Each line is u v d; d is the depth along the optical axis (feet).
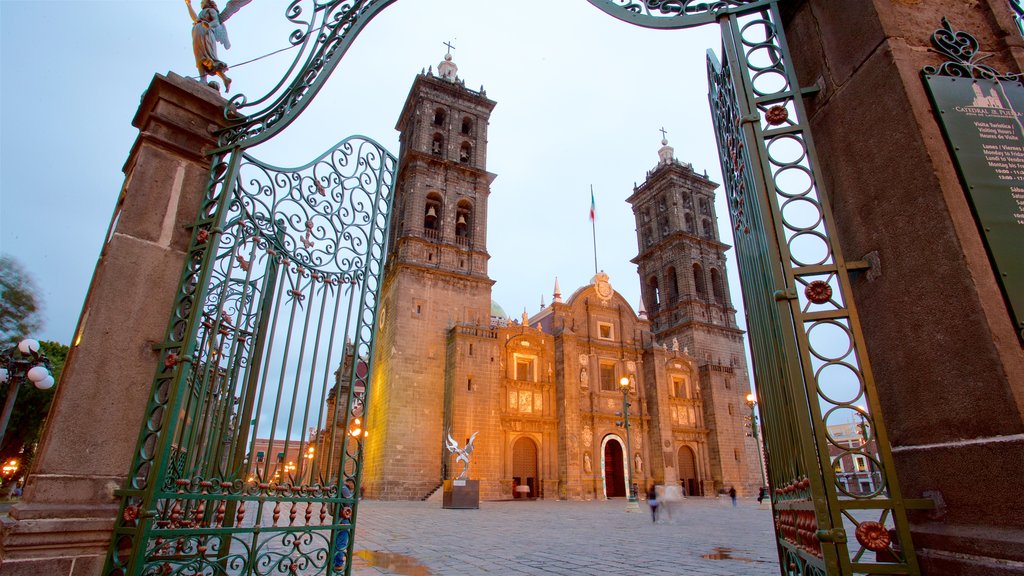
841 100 15.11
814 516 11.20
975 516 10.52
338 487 21.36
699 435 183.01
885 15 14.19
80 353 17.83
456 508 101.50
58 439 16.85
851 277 14.33
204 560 17.48
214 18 23.77
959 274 11.52
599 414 167.84
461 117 188.24
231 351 21.33
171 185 21.08
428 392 146.30
